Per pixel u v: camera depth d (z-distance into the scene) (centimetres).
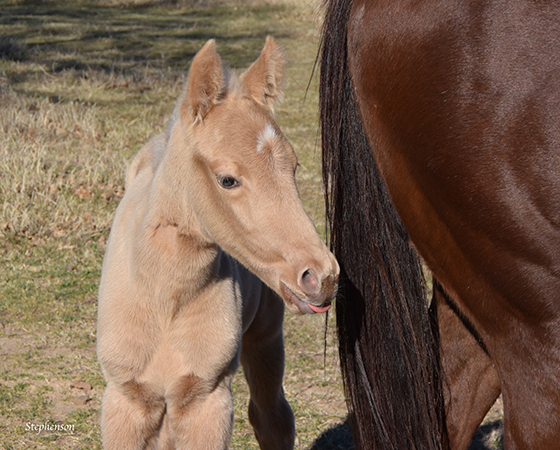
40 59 1485
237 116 259
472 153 212
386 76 238
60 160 859
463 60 213
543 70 199
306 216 254
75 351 502
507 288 213
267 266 256
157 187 289
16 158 808
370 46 246
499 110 205
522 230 204
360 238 274
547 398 208
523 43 203
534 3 203
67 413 429
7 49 1518
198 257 285
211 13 2142
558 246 198
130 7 2220
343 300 281
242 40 1786
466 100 212
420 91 225
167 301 290
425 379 271
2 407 429
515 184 203
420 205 240
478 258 220
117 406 302
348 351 283
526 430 215
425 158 228
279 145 256
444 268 241
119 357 292
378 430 277
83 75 1345
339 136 275
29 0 2236
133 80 1352
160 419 310
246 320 346
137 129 1052
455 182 219
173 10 2188
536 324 207
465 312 240
